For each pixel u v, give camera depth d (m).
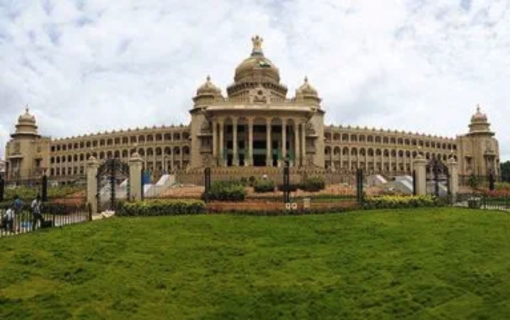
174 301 17.17
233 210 33.69
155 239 24.91
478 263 19.59
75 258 21.58
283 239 25.02
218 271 20.00
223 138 88.12
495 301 16.00
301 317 15.65
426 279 18.09
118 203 37.31
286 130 91.44
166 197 43.78
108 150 120.19
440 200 39.69
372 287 17.73
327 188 55.38
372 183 65.88
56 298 17.33
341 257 21.42
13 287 18.38
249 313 16.03
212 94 100.19
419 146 127.38
